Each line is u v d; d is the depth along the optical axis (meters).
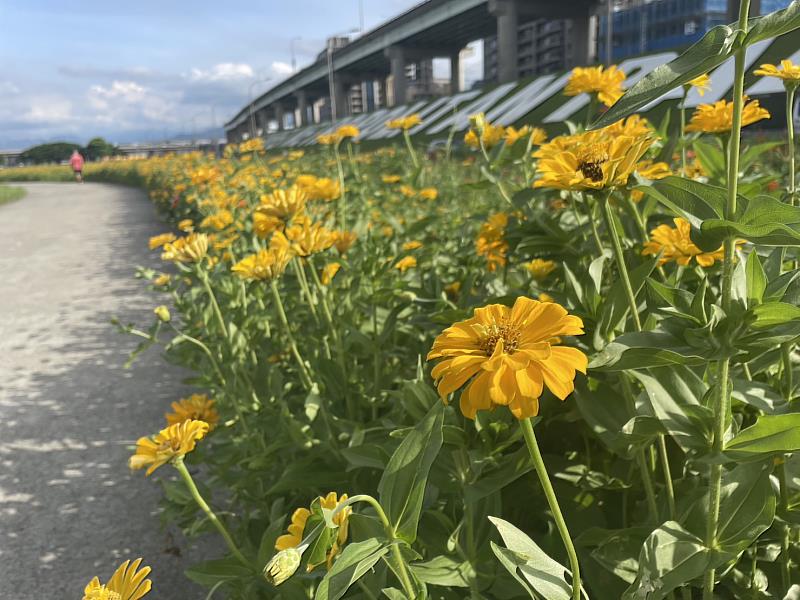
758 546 1.51
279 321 3.32
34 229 14.98
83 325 6.40
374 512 1.30
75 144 81.38
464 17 49.66
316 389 2.16
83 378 4.95
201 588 2.54
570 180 1.40
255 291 3.64
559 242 2.24
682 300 1.26
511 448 1.94
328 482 2.04
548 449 2.04
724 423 1.15
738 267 1.16
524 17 48.50
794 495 1.40
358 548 1.02
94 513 3.14
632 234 2.19
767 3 31.62
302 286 2.59
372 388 2.61
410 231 3.46
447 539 1.68
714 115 2.09
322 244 2.40
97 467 3.58
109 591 1.18
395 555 1.04
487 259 3.01
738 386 1.36
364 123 43.41
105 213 17.61
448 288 2.86
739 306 1.09
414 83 106.88
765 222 1.02
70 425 4.12
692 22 64.88
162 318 2.96
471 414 0.98
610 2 32.12
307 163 11.01
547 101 27.34
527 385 0.93
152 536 2.92
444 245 3.88
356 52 63.44
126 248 11.06
